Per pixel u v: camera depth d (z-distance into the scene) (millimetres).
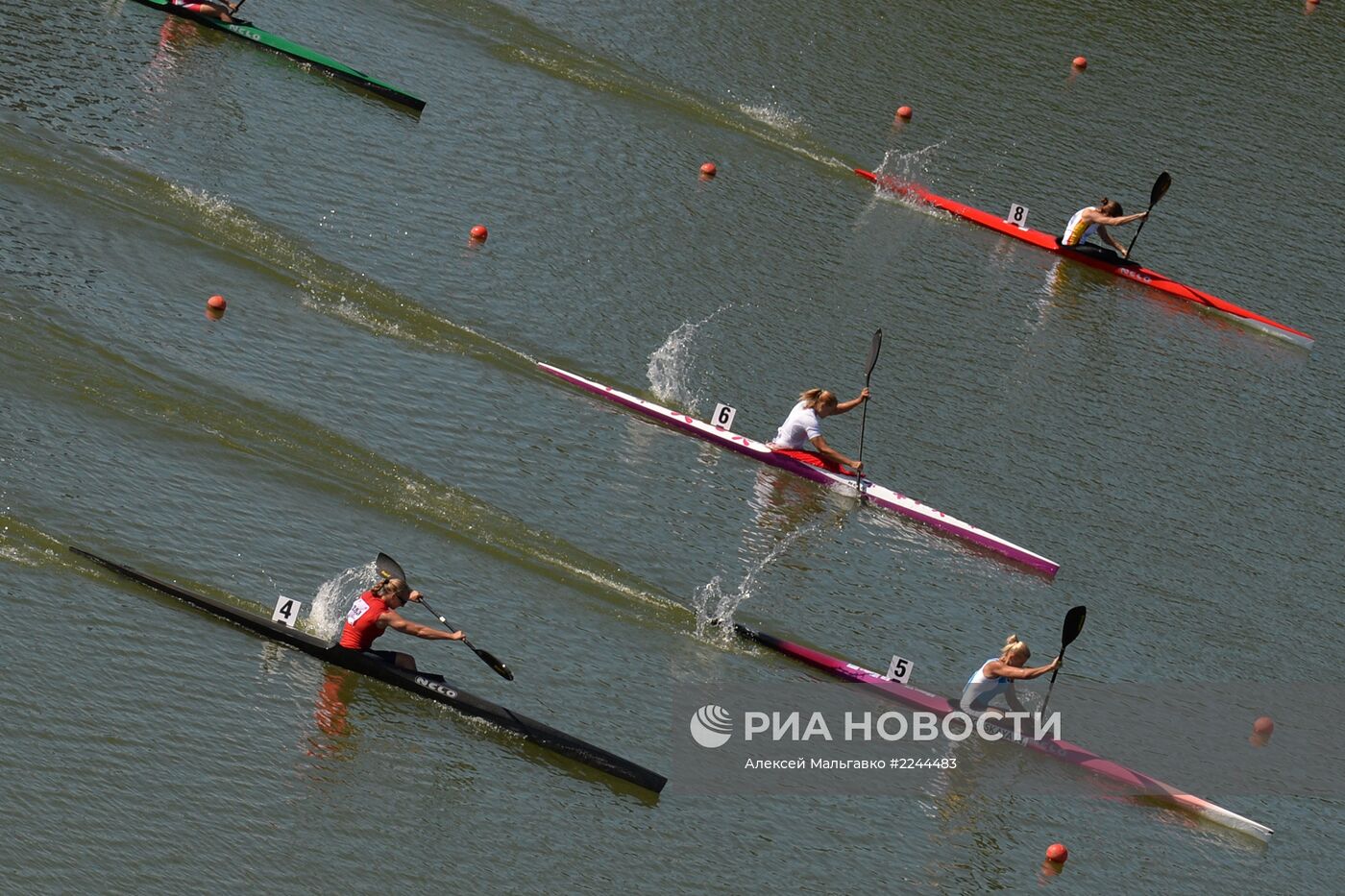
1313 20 196125
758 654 85562
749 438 104938
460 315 109312
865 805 77938
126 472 85438
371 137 129500
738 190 138500
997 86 166875
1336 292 145875
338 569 82625
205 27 138750
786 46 165125
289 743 71938
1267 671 95500
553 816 72312
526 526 90250
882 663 87188
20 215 105188
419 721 75250
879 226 139375
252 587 79812
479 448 96188
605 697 79625
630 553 90625
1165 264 144875
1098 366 126500
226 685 74000
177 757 69625
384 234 116188
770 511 98562
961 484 106688
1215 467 116562
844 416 111062
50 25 131500
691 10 167500
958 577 97000
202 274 105188
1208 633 97812
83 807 66188
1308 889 79438
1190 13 191875
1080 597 97875
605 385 106000
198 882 64562
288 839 67438
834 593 92188
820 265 130250
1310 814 84625
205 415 91438
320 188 119750
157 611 77125
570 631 83500
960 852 76375
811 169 145375
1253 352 135000
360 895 66062
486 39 152625
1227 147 165000
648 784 74688
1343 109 177125
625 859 71188
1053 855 76875
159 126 121125
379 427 95062
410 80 141500
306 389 96562
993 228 143250
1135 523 107188
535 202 126938
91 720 70125
